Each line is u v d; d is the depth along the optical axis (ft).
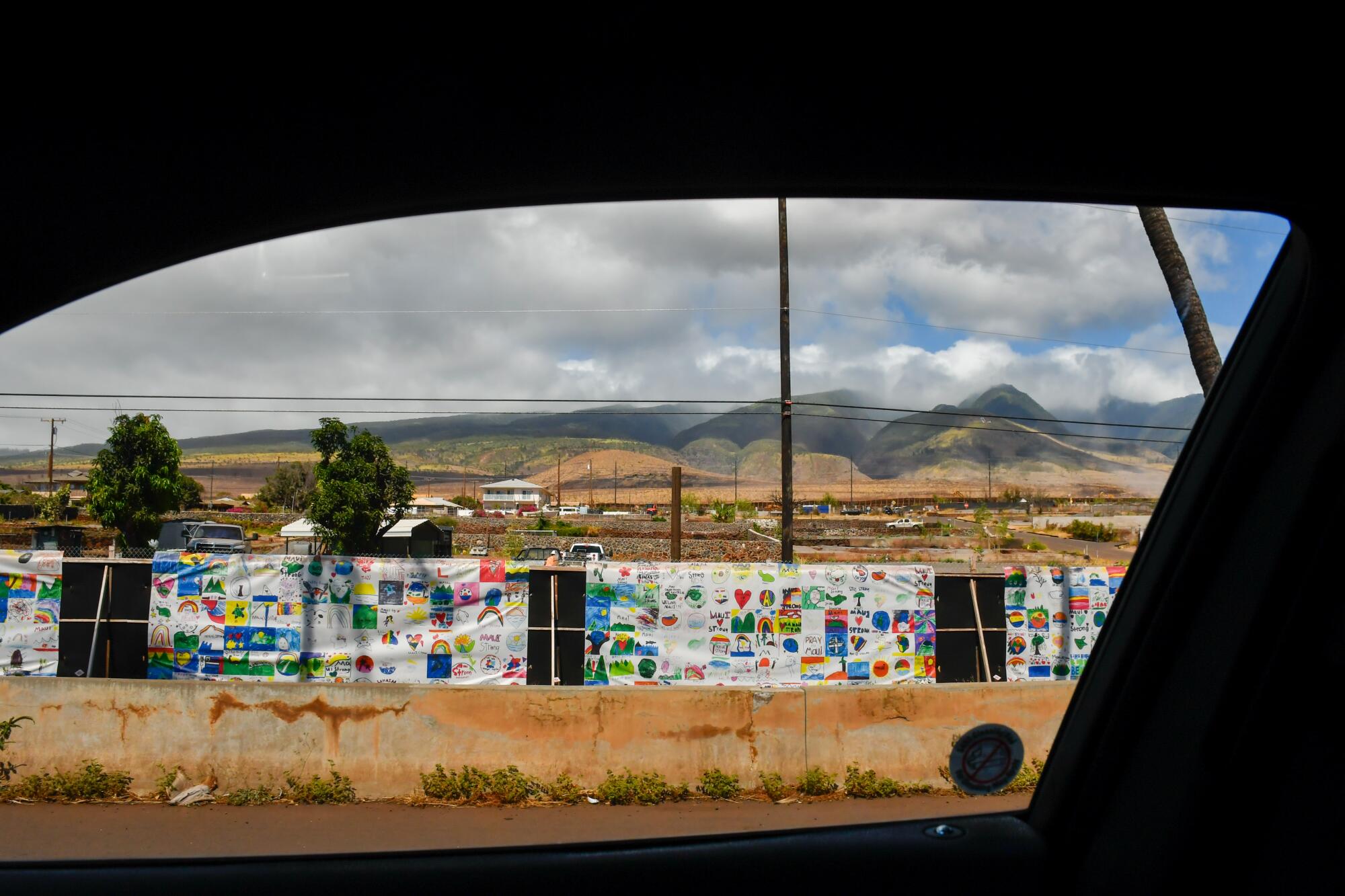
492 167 8.98
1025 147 9.19
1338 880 7.72
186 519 139.95
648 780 27.45
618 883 9.98
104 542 116.47
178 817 24.93
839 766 28.48
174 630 35.19
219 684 28.09
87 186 8.02
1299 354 9.53
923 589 37.42
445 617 35.58
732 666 36.37
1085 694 10.68
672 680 36.14
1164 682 9.84
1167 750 9.53
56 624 34.99
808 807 26.68
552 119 8.45
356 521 97.35
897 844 10.36
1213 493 9.95
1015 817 11.03
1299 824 8.14
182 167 8.13
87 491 87.81
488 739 28.09
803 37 7.60
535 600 36.06
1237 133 8.61
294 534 115.24
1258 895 8.29
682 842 10.96
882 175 9.74
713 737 28.45
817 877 9.81
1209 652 9.51
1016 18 7.47
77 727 27.73
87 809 25.55
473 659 35.50
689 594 36.37
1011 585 38.24
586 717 28.40
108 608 35.32
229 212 8.71
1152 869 9.13
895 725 28.86
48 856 20.94
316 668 35.14
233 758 27.68
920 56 7.88
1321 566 8.73
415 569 35.60
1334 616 8.48
